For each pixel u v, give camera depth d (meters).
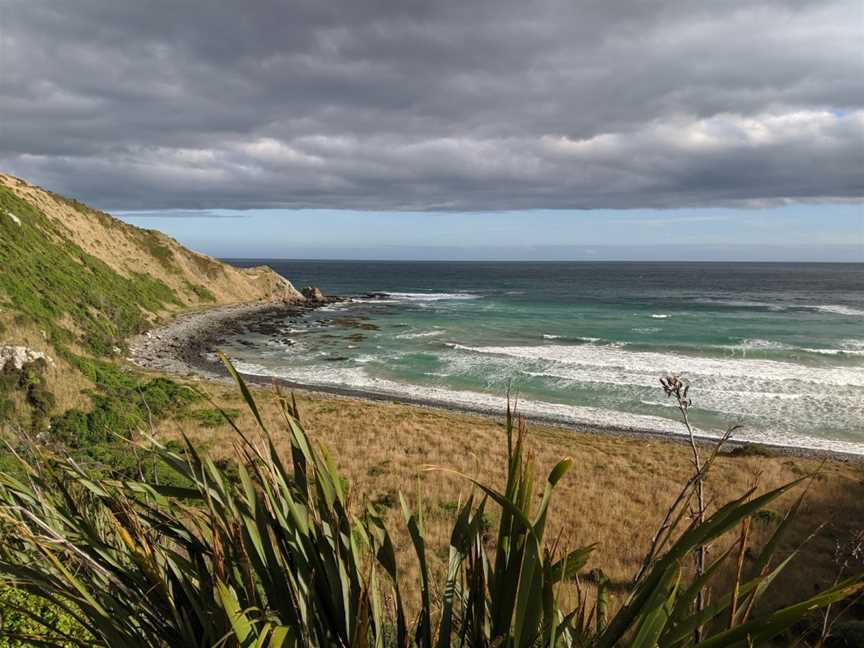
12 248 42.47
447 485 16.39
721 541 12.90
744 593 1.49
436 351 48.72
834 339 54.16
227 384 34.03
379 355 46.91
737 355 46.12
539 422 28.95
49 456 2.22
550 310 82.75
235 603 1.48
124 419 20.94
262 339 54.16
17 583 1.79
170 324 56.66
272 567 1.76
